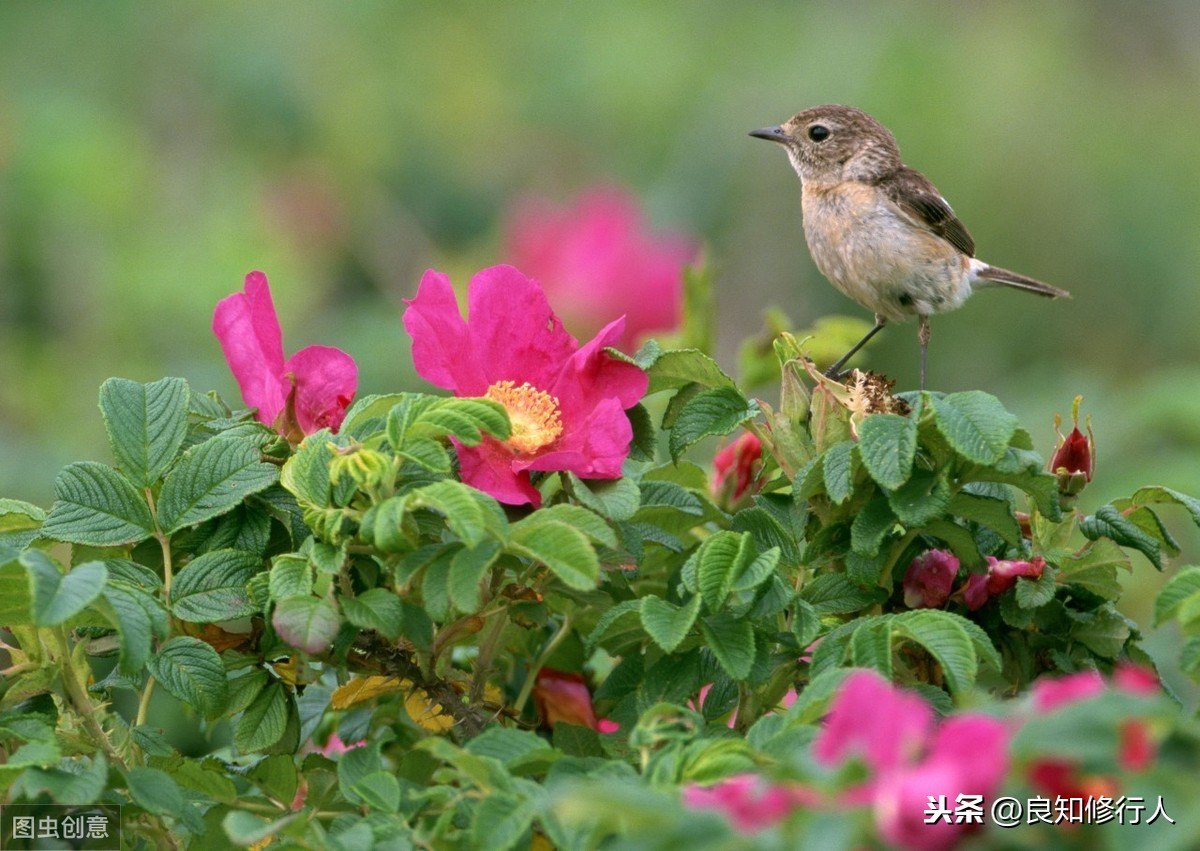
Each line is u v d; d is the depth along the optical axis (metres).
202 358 9.07
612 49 12.12
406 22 12.08
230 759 5.95
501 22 12.34
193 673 5.84
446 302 5.90
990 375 10.47
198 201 10.45
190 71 11.67
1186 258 11.00
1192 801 5.69
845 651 5.84
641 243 8.49
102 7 11.76
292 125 11.47
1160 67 13.47
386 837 5.79
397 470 5.83
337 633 5.82
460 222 11.62
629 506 5.85
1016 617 5.89
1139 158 11.38
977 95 11.48
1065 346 10.77
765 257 11.42
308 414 5.89
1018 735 5.70
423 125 11.76
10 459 7.78
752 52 12.26
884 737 5.71
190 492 5.86
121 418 5.87
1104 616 5.91
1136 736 5.70
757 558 5.84
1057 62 11.98
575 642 5.93
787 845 5.69
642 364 5.90
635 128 12.00
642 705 5.87
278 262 9.29
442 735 5.92
